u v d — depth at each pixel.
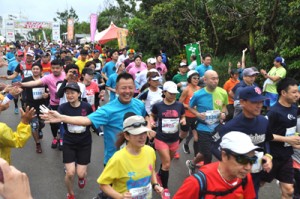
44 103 6.86
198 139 5.16
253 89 3.14
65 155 4.49
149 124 4.16
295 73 9.91
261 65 10.73
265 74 8.36
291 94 3.75
